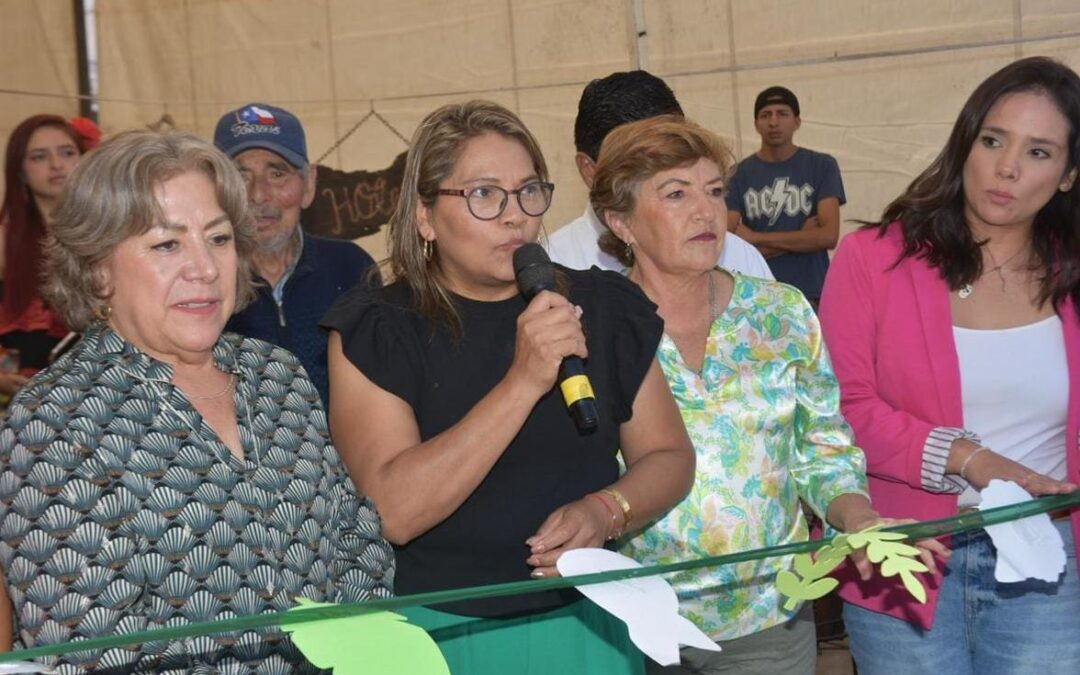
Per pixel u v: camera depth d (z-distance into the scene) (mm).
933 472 2467
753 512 2410
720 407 2428
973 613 2488
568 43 6109
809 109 5867
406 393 2086
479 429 1963
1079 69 5512
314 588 1818
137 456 1689
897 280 2617
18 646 1750
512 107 6219
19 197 4266
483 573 2086
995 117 2492
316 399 1980
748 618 2406
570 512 1994
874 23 5742
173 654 1658
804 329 2502
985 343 2570
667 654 1752
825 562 1979
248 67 6578
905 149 5773
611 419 2188
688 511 2395
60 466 1625
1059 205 2555
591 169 3111
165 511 1684
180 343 1780
